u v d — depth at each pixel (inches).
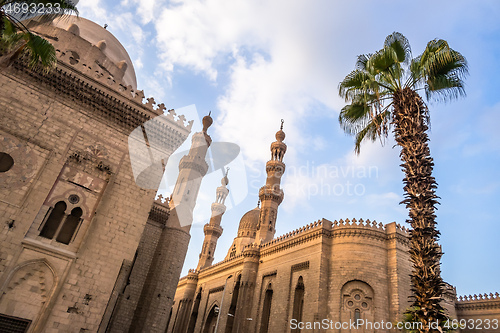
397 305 1234.6
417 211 525.3
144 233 1446.9
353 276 1322.6
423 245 500.1
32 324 720.3
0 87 828.0
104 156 920.3
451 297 1657.2
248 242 2628.0
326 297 1332.4
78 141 893.8
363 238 1391.5
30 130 837.8
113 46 1378.0
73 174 868.0
